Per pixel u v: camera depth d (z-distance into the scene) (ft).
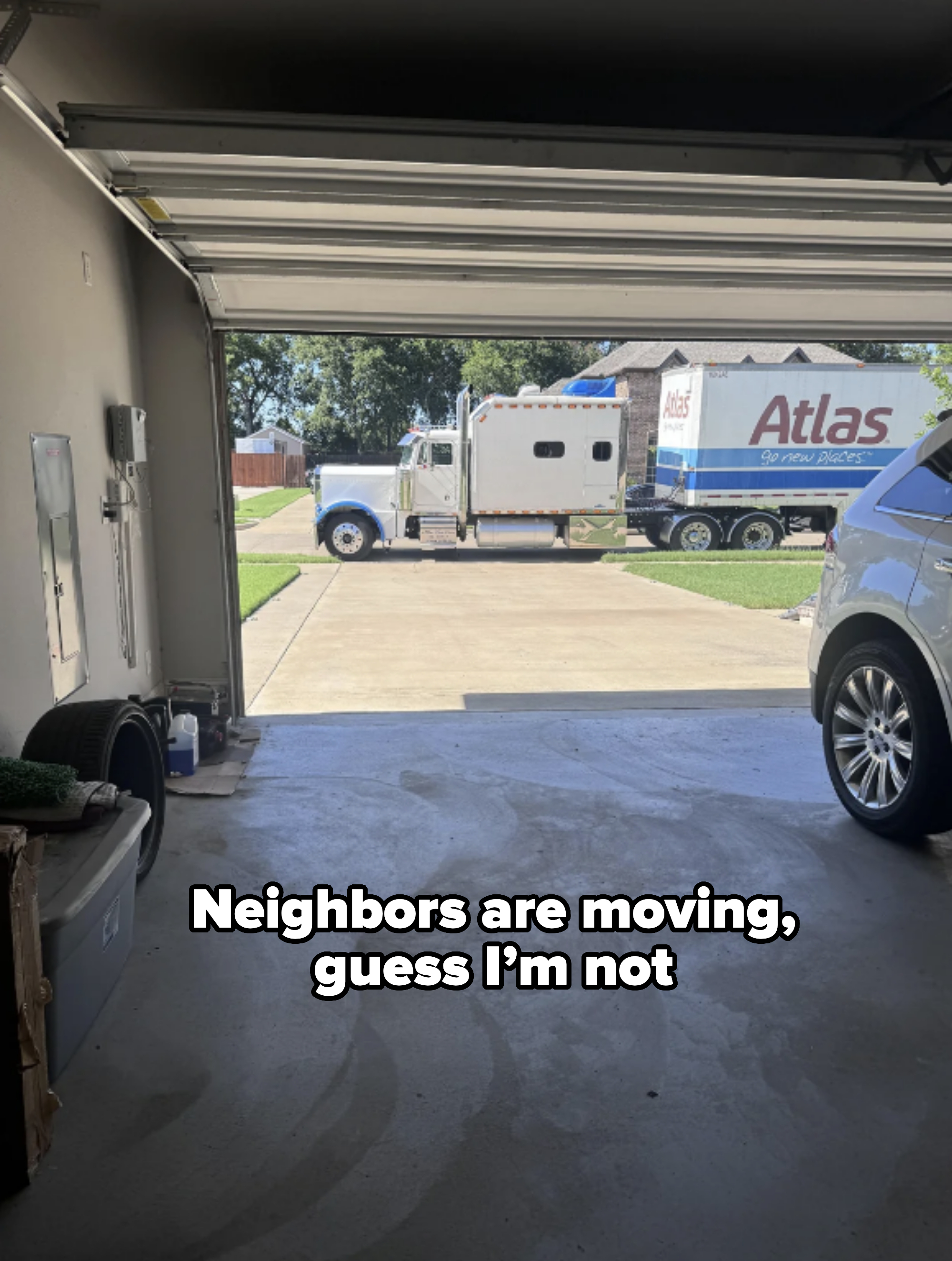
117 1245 6.18
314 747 17.10
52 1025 7.63
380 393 157.07
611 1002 9.16
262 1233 6.29
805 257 14.96
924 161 11.41
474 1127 7.34
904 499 13.01
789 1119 7.44
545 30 10.36
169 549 17.85
